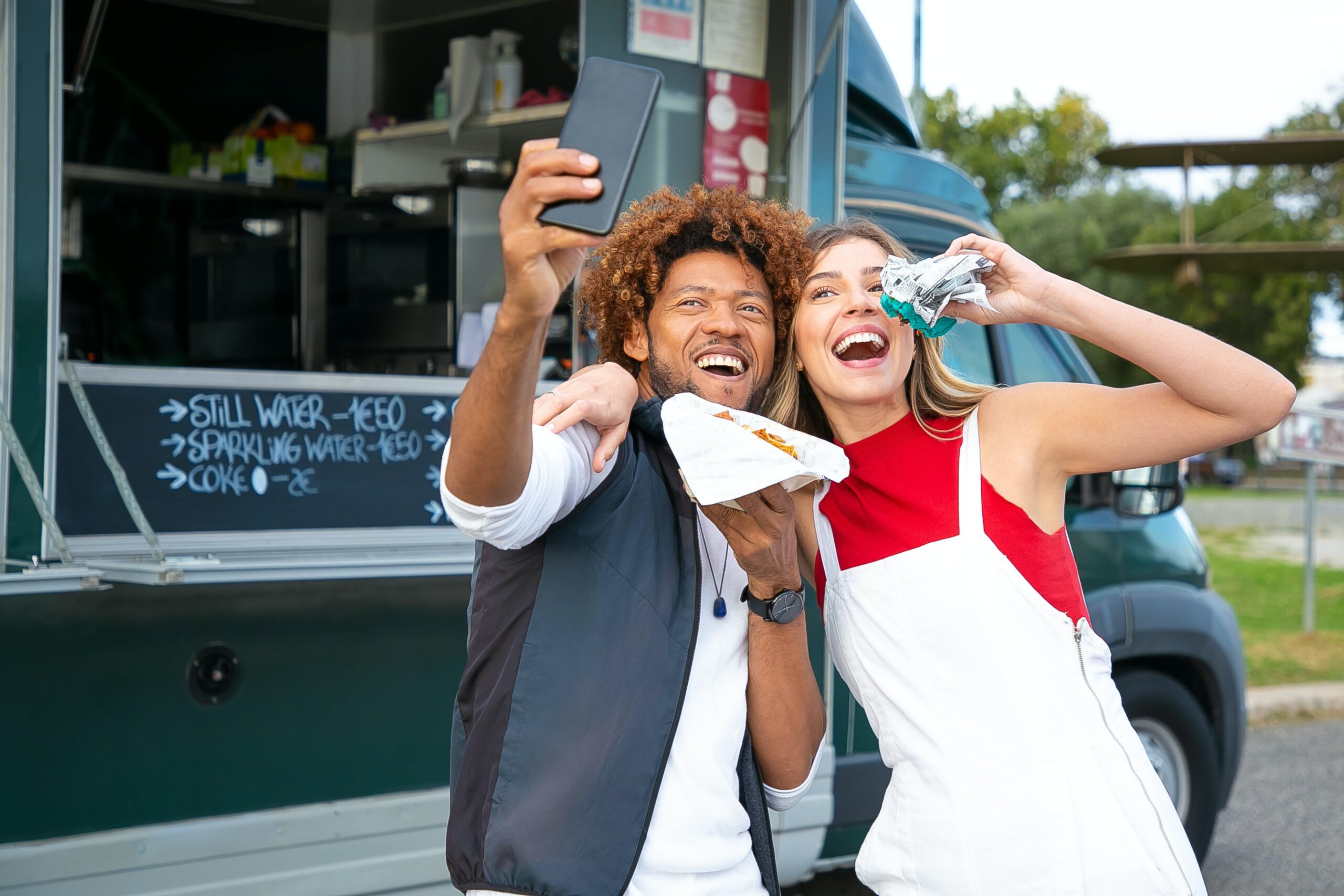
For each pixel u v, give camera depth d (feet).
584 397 4.89
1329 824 16.37
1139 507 13.12
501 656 4.99
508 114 11.41
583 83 4.25
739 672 5.17
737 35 10.78
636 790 4.70
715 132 10.71
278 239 12.92
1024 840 5.09
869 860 5.57
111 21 12.78
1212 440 5.24
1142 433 5.31
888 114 12.69
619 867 4.64
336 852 8.47
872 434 5.82
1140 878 5.05
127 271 12.89
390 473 9.06
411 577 8.83
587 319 5.98
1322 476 99.19
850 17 12.50
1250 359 5.12
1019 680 5.22
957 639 5.29
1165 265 48.14
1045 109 103.09
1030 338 13.29
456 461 4.43
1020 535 5.40
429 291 12.33
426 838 8.85
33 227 7.51
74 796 7.55
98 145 12.89
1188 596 13.48
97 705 7.64
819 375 5.69
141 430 8.07
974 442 5.56
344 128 13.73
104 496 7.88
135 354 12.87
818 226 6.30
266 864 8.19
